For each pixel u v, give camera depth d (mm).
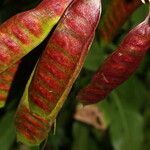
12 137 423
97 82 263
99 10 244
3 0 329
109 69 260
